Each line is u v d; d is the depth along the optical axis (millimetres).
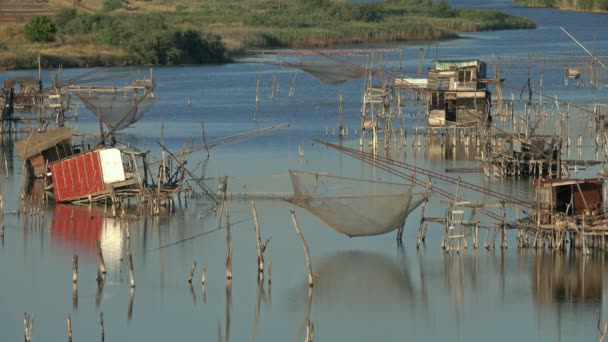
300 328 70812
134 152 99938
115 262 83125
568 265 80625
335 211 83000
